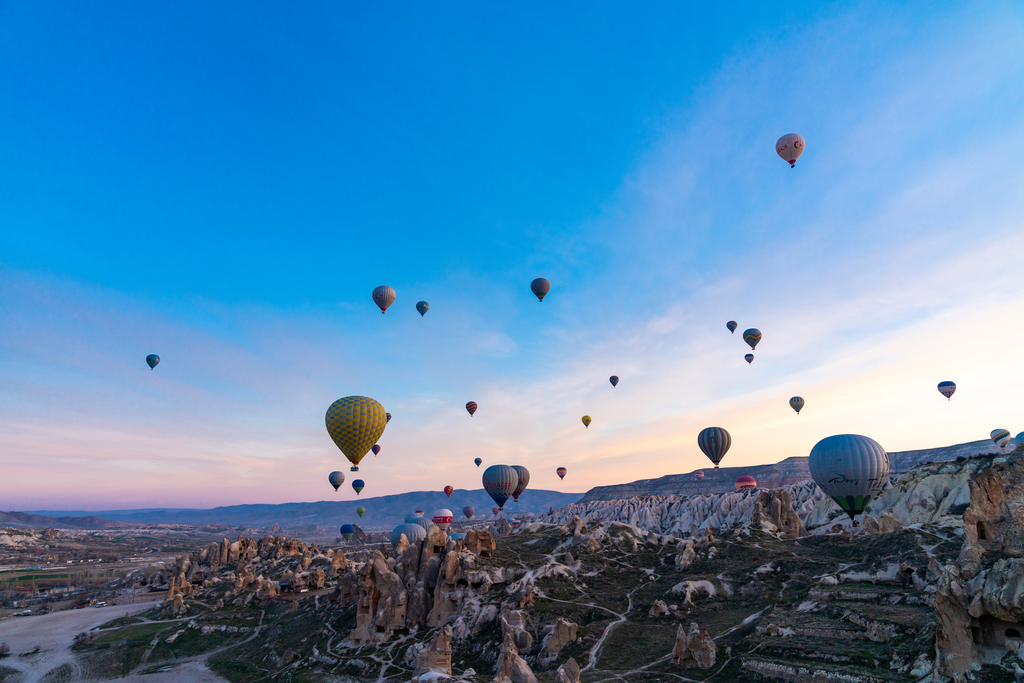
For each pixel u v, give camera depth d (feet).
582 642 240.12
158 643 371.97
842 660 179.52
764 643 203.92
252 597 448.65
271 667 297.12
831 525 416.26
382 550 447.01
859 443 254.06
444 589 301.22
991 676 136.15
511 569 312.29
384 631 294.05
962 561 154.51
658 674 199.62
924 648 167.22
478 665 240.53
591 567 321.52
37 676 338.54
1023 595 136.15
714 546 333.01
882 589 241.14
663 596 282.97
